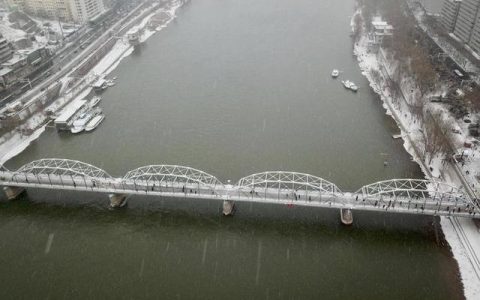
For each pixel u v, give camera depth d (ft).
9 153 597.11
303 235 437.17
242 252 420.77
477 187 471.21
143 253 423.23
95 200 492.54
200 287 384.27
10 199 495.41
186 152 585.22
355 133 619.26
